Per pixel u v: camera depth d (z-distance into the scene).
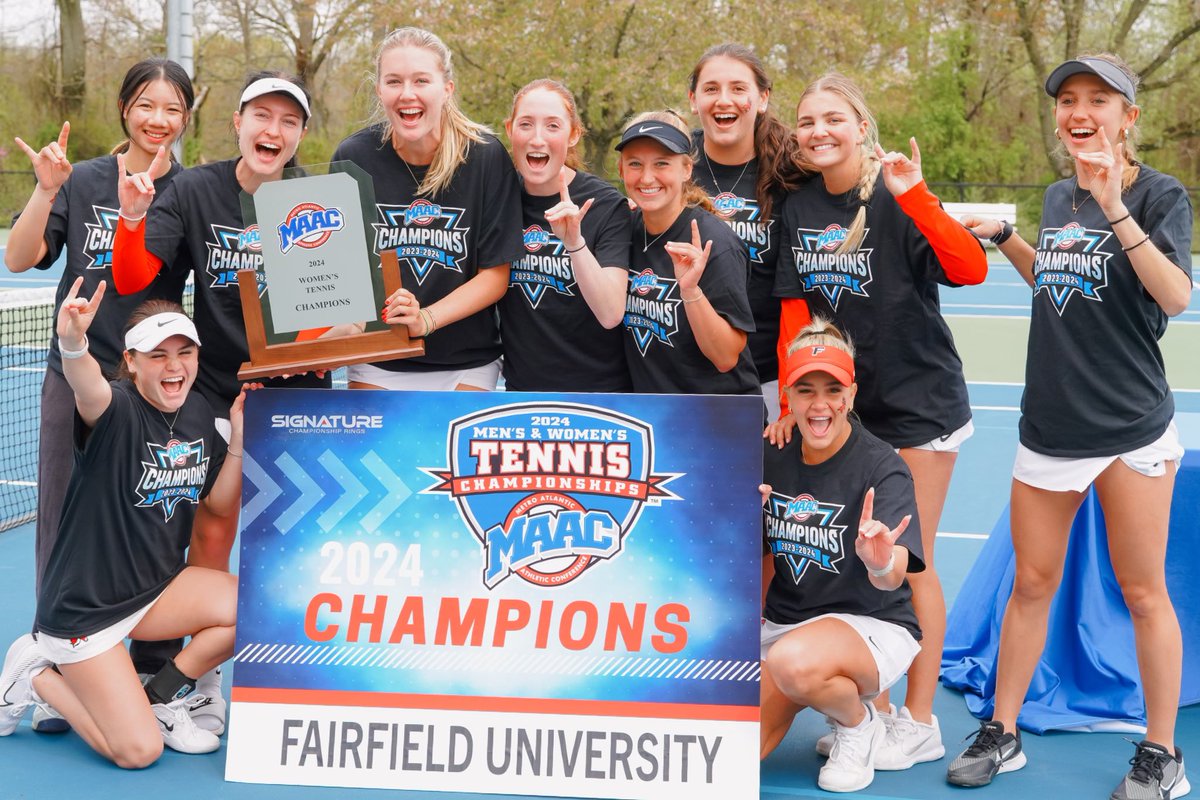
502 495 4.23
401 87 4.37
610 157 27.59
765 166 4.79
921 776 4.38
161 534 4.31
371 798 4.07
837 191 4.57
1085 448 4.21
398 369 4.83
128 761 4.25
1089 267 4.09
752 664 4.11
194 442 4.35
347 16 29.44
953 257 4.25
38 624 4.37
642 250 4.54
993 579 5.46
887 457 4.24
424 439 4.26
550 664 4.16
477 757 4.14
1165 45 33.28
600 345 4.73
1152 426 4.15
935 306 4.61
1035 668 4.68
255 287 4.22
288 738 4.20
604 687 4.14
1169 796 4.16
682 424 4.17
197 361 4.31
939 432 4.59
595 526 4.19
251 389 4.34
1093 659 4.96
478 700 4.17
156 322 4.12
